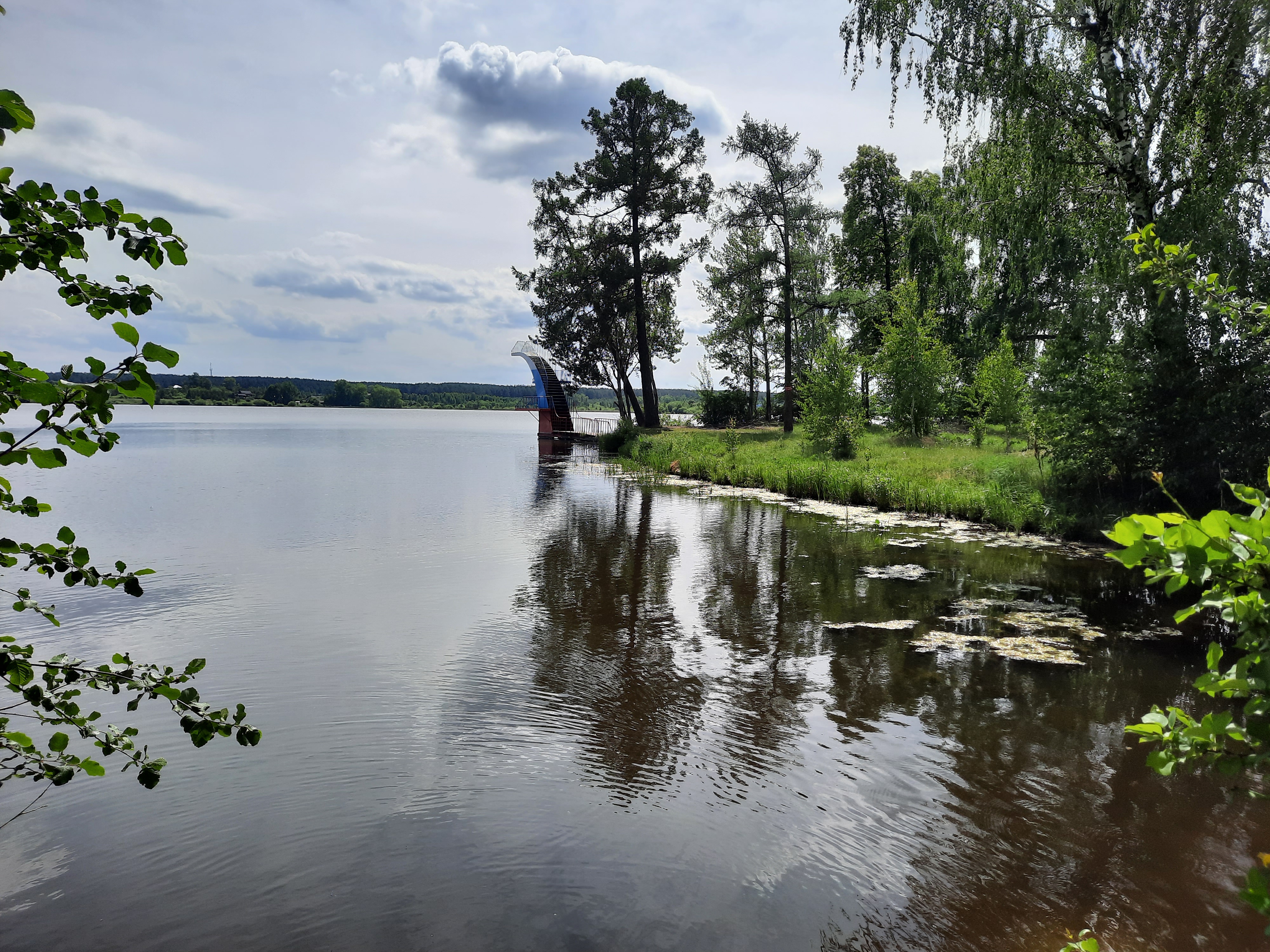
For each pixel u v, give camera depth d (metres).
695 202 39.22
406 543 13.01
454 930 3.37
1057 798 4.49
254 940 3.32
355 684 6.31
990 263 15.98
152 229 1.74
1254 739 1.29
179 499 18.98
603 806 4.42
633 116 39.09
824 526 15.03
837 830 4.18
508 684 6.32
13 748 1.95
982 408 27.47
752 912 3.49
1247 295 10.48
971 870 3.81
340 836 4.10
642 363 43.22
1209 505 11.38
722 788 4.62
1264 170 12.21
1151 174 12.92
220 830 4.16
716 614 8.47
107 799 4.48
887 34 14.55
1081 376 12.80
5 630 7.81
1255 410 10.70
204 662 2.11
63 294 1.70
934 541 13.17
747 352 51.31
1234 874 3.76
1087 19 13.21
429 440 53.12
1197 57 12.16
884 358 29.34
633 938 3.32
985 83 13.66
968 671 6.59
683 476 26.14
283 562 11.34
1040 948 3.25
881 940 3.30
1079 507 13.38
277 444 45.16
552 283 41.00
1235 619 1.29
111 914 3.49
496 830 4.16
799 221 35.25
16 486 21.58
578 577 10.39
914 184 31.64
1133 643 7.34
